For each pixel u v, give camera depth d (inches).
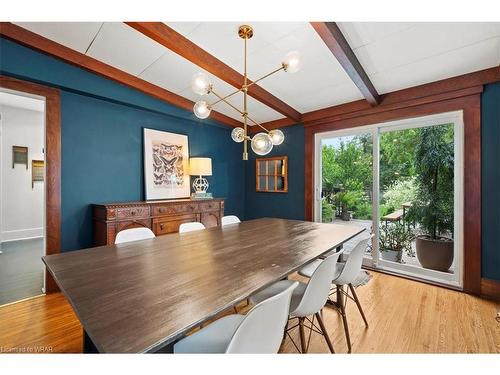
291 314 53.7
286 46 88.4
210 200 149.3
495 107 97.5
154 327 29.0
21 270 125.6
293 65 66.2
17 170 193.6
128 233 78.2
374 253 132.2
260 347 36.1
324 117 149.5
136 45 93.6
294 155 168.9
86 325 29.2
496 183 97.4
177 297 36.7
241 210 200.5
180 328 28.9
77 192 112.5
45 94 99.9
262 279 43.8
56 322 79.8
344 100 137.5
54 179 103.7
